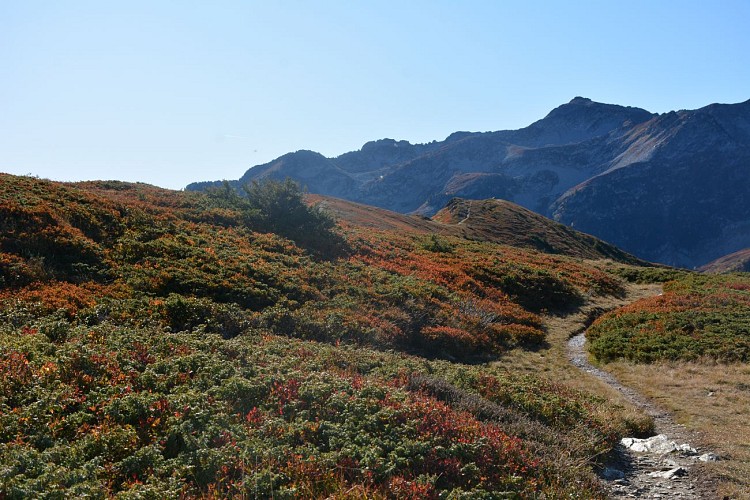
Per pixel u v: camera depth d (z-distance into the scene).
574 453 11.14
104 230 23.98
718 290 36.66
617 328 27.73
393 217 72.81
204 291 20.23
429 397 12.33
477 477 8.37
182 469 7.04
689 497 9.73
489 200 116.94
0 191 23.03
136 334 13.31
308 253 30.92
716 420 15.02
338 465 7.85
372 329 21.22
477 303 30.66
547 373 21.81
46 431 7.64
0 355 9.83
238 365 12.03
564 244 90.06
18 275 16.86
